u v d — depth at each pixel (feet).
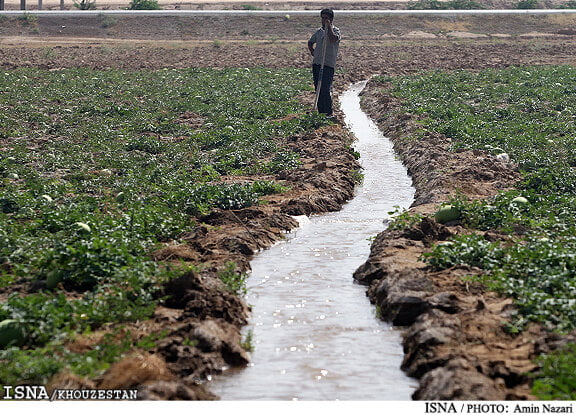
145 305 38.29
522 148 77.92
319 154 79.36
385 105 111.14
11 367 30.71
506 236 48.29
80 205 53.42
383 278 43.24
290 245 52.95
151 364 32.07
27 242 45.88
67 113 103.76
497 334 35.14
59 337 33.45
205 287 40.06
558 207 53.98
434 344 34.14
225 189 60.75
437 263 43.80
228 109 105.81
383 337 37.73
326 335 38.01
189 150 80.23
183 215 54.34
